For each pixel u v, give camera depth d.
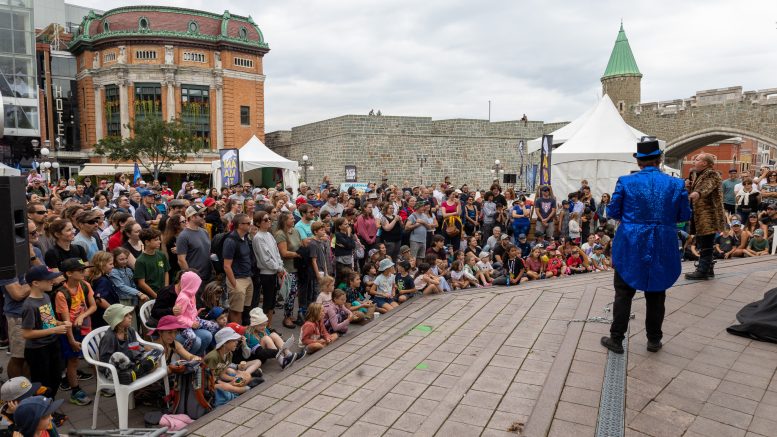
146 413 5.06
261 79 45.06
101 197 10.24
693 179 6.95
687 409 3.62
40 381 4.82
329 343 6.65
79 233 6.74
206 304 6.16
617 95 44.34
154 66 40.41
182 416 4.64
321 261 8.06
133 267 6.48
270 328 7.34
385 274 8.70
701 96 33.09
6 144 38.78
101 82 41.38
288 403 4.71
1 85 35.69
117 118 41.25
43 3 52.69
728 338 4.94
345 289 8.31
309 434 3.78
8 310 5.12
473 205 13.32
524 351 4.84
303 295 8.03
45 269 4.80
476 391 4.04
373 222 10.25
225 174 16.02
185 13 41.91
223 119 43.19
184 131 35.78
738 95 31.12
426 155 33.78
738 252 11.17
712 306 5.86
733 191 13.94
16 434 3.54
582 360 4.42
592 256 11.38
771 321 4.85
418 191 14.77
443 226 11.93
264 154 20.98
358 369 5.06
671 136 35.06
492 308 6.79
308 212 8.87
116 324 4.78
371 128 32.41
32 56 36.72
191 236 6.78
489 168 35.44
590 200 13.92
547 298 6.82
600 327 5.28
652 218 4.35
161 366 4.92
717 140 35.56
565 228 12.98
